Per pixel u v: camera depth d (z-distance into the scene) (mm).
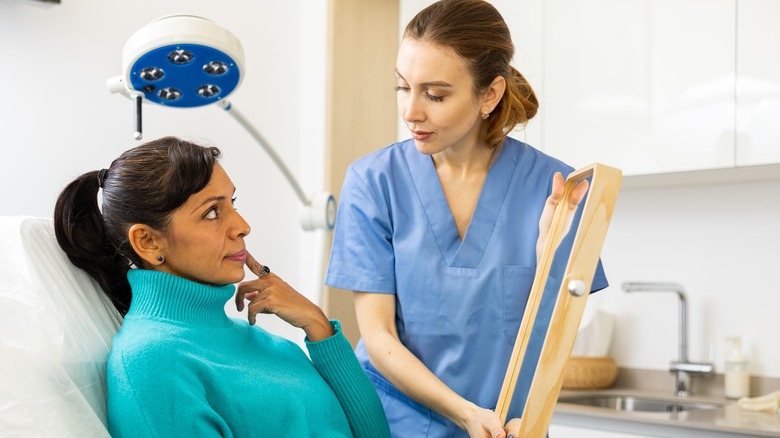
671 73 2307
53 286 1274
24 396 1134
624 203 2746
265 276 1426
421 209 1482
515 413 1396
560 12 2514
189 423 1167
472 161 1486
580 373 2592
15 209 2236
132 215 1279
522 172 1496
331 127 2893
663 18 2324
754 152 2164
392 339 1413
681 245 2631
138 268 1334
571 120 2482
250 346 1364
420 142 1338
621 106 2391
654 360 2670
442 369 1446
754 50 2174
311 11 3041
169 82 1491
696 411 2203
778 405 2184
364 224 1488
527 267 1444
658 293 2676
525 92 1478
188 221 1289
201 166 1294
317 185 2982
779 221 2465
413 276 1454
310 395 1331
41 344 1188
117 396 1183
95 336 1295
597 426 2191
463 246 1454
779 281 2459
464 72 1284
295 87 3043
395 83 3100
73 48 2381
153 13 2594
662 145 2314
